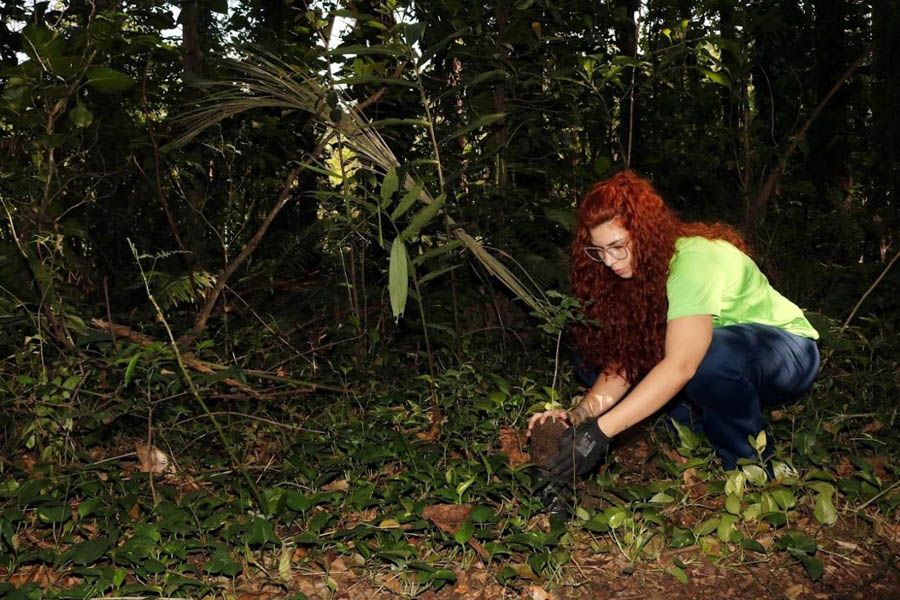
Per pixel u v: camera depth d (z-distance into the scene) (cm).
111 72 347
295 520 292
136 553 244
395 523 268
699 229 301
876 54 734
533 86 518
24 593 223
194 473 333
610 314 304
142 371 334
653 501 282
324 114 340
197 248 516
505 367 457
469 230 454
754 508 277
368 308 513
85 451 335
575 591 251
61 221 425
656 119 614
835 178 852
